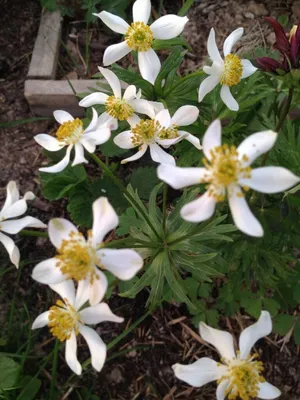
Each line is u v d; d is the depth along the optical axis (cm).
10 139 27
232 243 20
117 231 19
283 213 19
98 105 23
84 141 16
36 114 27
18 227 16
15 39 29
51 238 13
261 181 13
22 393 21
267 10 29
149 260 19
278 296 22
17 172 26
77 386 22
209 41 18
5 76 28
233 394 15
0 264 24
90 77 28
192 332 23
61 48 28
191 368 15
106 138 16
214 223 18
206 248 18
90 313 15
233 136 21
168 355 23
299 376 22
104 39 29
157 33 19
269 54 24
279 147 19
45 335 23
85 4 28
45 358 21
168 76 21
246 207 13
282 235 20
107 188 24
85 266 13
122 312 23
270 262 20
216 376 15
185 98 21
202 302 22
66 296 15
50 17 28
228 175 13
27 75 27
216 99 21
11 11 29
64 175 24
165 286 21
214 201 13
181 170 13
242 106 20
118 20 19
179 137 17
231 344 15
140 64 19
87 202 24
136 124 17
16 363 21
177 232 18
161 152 17
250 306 21
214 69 18
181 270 22
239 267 21
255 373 15
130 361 23
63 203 26
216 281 23
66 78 26
